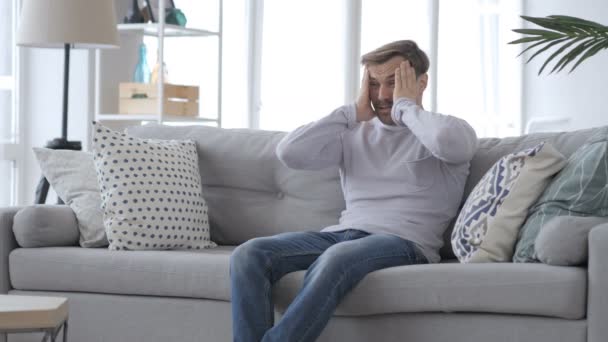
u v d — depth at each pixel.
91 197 2.87
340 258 2.22
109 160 2.81
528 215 2.34
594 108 6.51
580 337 2.03
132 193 2.77
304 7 5.96
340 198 2.85
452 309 2.16
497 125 6.77
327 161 2.75
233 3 5.82
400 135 2.66
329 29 6.00
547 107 6.70
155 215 2.77
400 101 2.64
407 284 2.19
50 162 2.97
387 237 2.42
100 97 4.82
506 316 2.12
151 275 2.53
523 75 6.77
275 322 2.37
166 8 4.80
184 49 5.58
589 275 2.03
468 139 2.52
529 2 6.74
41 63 4.93
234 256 2.29
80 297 2.62
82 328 2.62
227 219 2.99
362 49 6.17
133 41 5.20
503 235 2.33
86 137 4.91
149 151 2.86
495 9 6.71
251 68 5.84
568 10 6.61
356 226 2.56
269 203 2.97
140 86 4.72
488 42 6.71
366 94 2.76
